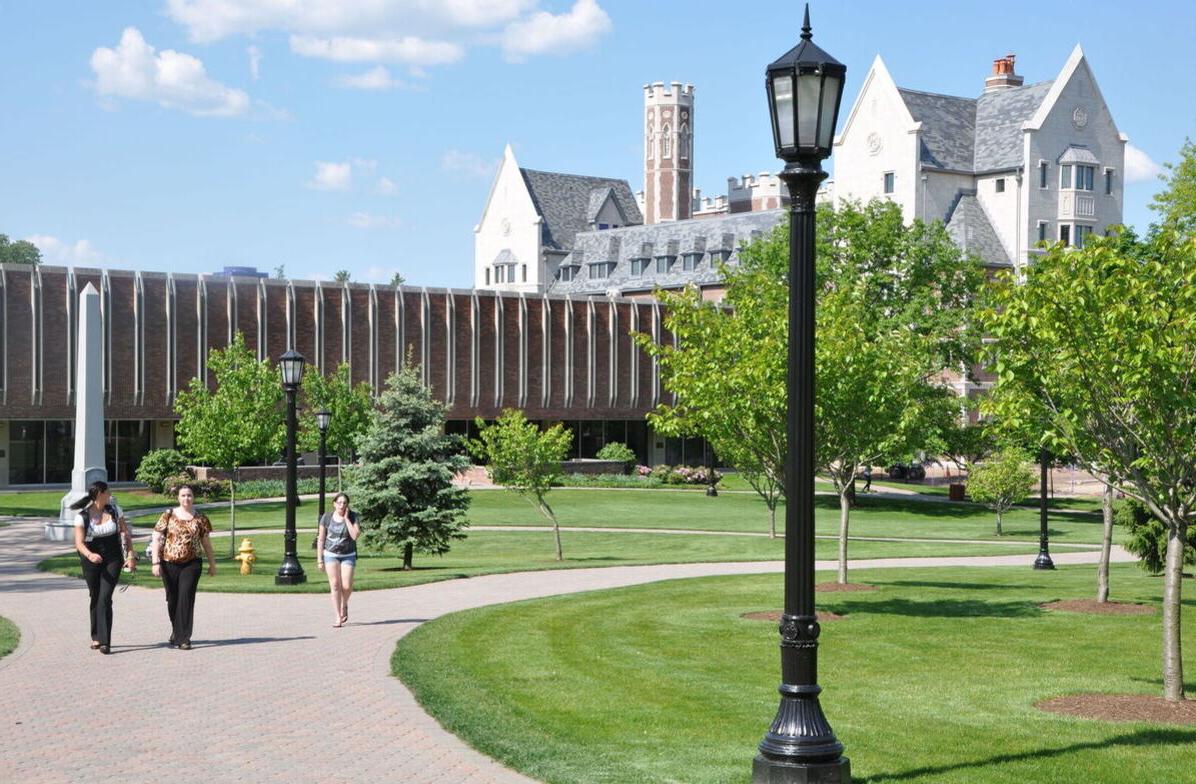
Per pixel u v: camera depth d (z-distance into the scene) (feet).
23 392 193.67
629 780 33.30
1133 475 44.42
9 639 56.59
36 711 41.68
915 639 59.93
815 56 30.81
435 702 42.65
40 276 194.90
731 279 136.98
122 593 75.61
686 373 70.95
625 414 259.19
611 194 390.42
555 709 41.88
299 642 56.49
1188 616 70.49
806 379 31.32
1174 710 42.86
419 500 109.60
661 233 357.00
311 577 92.07
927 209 277.44
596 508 184.65
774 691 45.39
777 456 71.77
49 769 34.45
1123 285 42.57
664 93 442.50
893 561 117.91
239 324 212.02
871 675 50.03
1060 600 76.23
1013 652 56.03
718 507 190.29
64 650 53.98
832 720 41.24
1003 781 33.68
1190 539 88.63
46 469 202.80
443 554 118.52
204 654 53.06
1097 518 189.06
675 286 341.41
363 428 187.01
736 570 100.63
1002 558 122.42
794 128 30.91
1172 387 41.45
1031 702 44.42
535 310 247.70
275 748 36.81
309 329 219.61
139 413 203.41
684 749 36.63
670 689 45.57
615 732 38.70
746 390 68.64
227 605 71.15
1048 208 277.85
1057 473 274.77
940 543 147.64
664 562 109.60
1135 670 51.39
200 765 34.91
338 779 33.53
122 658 51.93
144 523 148.25
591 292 360.69
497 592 80.48
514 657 52.03
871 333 158.61
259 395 131.13
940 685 47.80
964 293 189.88
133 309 202.59
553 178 385.91
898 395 79.00
